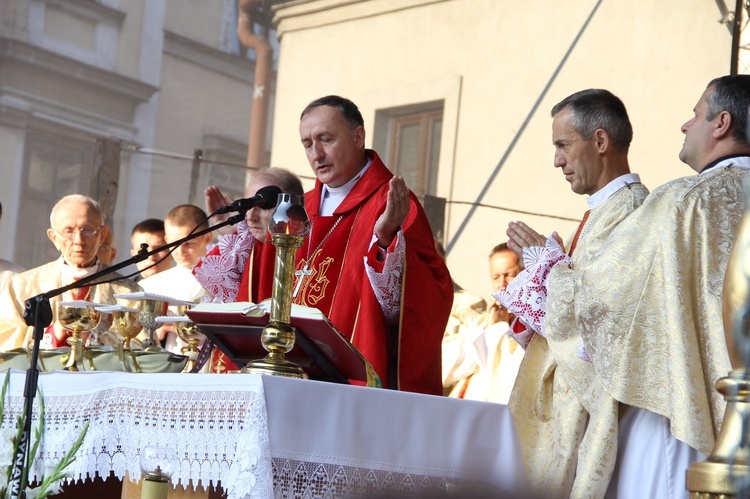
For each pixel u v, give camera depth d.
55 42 14.88
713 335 3.87
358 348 4.75
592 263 4.09
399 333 4.73
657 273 3.98
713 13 11.82
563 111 4.64
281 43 14.88
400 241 4.70
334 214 5.36
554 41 12.84
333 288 5.25
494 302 7.95
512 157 12.99
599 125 4.55
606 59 12.46
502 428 4.15
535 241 4.50
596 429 4.05
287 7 14.83
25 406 3.79
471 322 8.46
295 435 3.58
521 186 12.90
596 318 4.04
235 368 5.14
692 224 3.98
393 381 4.83
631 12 12.37
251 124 14.95
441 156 13.38
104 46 15.12
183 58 15.27
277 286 3.89
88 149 15.04
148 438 3.76
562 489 4.20
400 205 4.64
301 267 5.32
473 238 13.04
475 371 7.88
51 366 4.66
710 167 4.22
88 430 3.92
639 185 4.53
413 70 13.72
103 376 3.96
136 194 15.04
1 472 3.68
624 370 3.96
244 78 14.99
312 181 14.48
